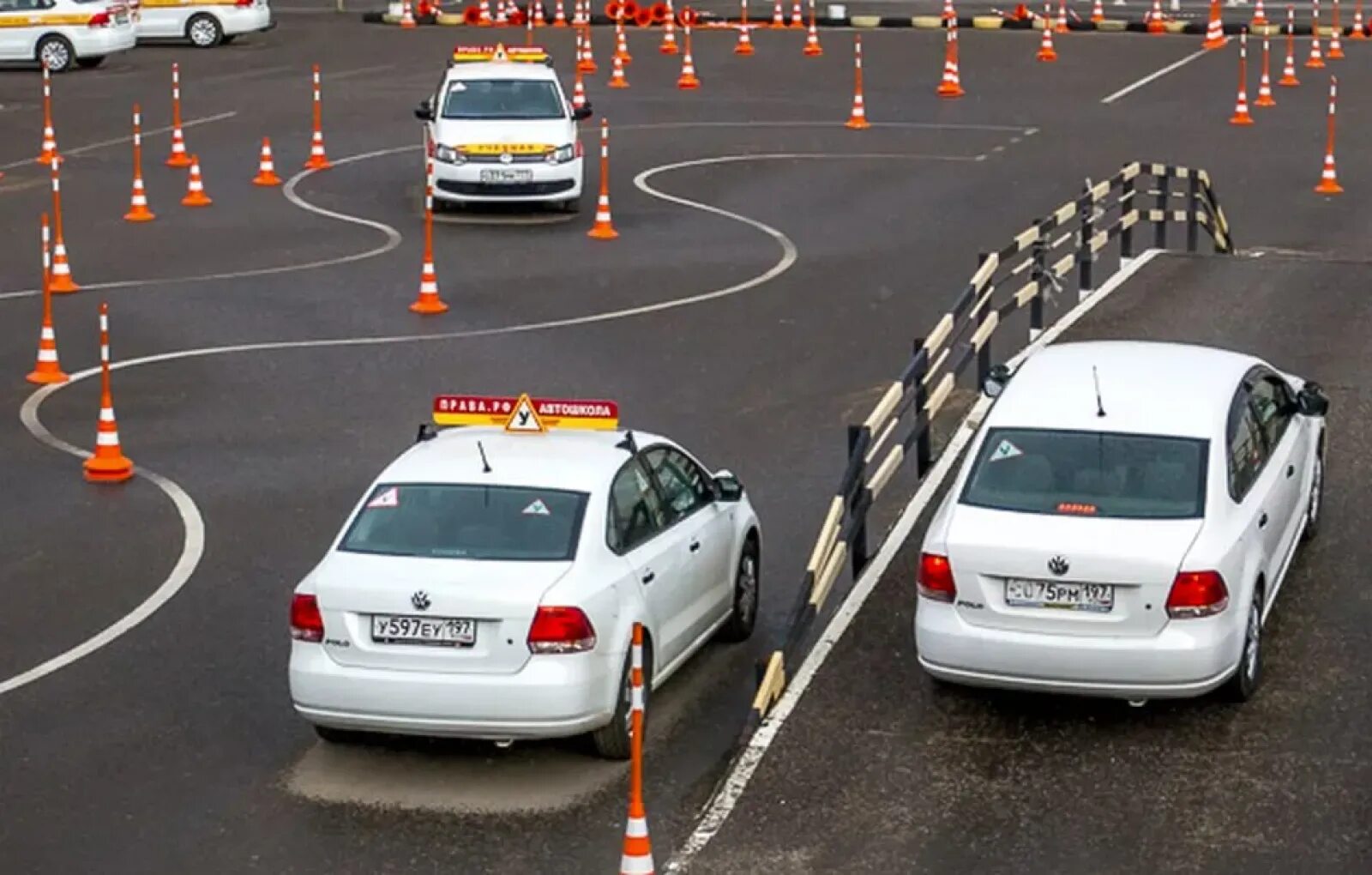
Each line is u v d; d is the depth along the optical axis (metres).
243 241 29.50
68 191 33.31
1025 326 23.89
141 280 26.83
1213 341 22.19
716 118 41.56
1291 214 31.89
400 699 11.80
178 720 13.15
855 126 40.38
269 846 11.36
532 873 10.99
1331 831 11.22
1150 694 12.19
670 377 21.84
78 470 18.73
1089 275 24.61
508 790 12.05
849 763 12.23
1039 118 41.38
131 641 14.52
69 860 11.16
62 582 15.72
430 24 57.56
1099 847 11.12
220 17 52.75
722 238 29.66
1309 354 21.58
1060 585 12.21
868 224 30.64
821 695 13.26
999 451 13.16
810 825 11.45
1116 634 12.14
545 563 12.10
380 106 42.62
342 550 12.28
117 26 48.59
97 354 22.92
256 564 16.19
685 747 12.69
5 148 37.41
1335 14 54.06
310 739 12.84
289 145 37.88
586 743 12.53
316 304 25.42
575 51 51.81
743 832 11.38
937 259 28.00
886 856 11.06
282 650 14.38
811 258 28.16
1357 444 18.34
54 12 47.75
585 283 26.67
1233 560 12.35
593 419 13.88
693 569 13.41
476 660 11.79
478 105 32.16
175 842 11.40
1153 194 28.48
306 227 30.58
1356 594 14.65
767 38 54.50
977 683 12.45
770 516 17.17
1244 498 13.01
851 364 22.34
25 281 26.72
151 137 38.66
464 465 12.94
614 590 12.22
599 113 42.22
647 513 13.12
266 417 20.44
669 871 10.95
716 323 24.34
